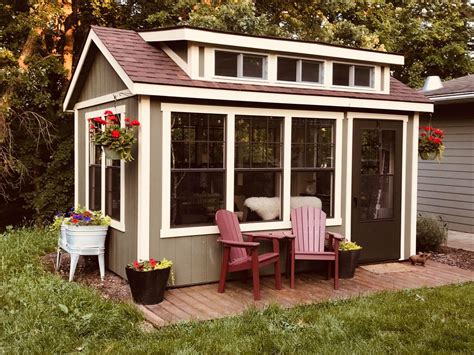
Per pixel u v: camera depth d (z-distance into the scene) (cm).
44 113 1219
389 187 742
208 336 421
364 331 438
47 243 784
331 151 697
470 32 1991
